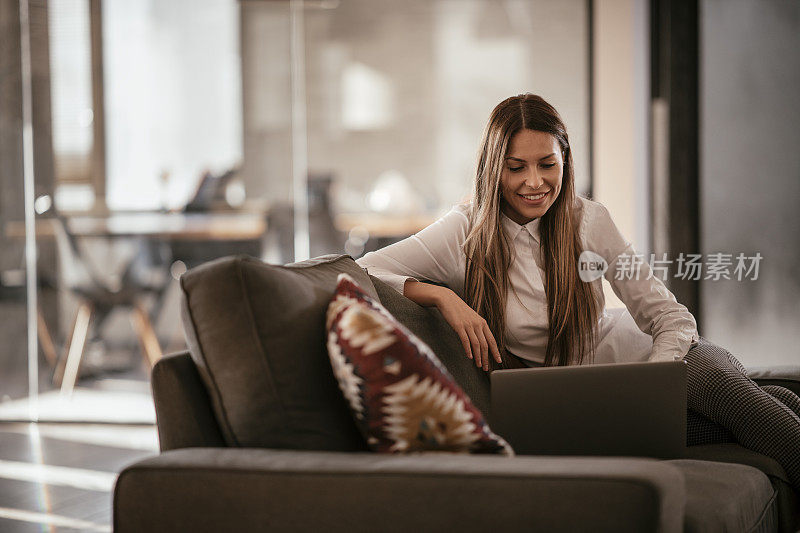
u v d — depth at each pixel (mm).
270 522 1267
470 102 4941
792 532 1825
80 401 4840
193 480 1306
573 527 1140
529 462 1223
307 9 4996
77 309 4855
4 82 4863
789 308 4352
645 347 2223
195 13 4809
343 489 1239
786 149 4352
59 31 4836
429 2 4949
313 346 1503
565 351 2105
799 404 2064
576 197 2201
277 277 1501
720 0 4531
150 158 4820
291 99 4824
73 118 4840
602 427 1587
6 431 4578
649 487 1125
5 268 4887
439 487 1198
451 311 1949
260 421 1447
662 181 4707
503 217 2133
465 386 1984
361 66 4996
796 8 4305
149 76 4812
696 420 2016
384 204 5000
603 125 4820
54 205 4863
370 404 1386
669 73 4680
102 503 3059
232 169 4820
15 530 2734
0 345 4891
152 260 4820
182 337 4801
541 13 4867
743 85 4473
